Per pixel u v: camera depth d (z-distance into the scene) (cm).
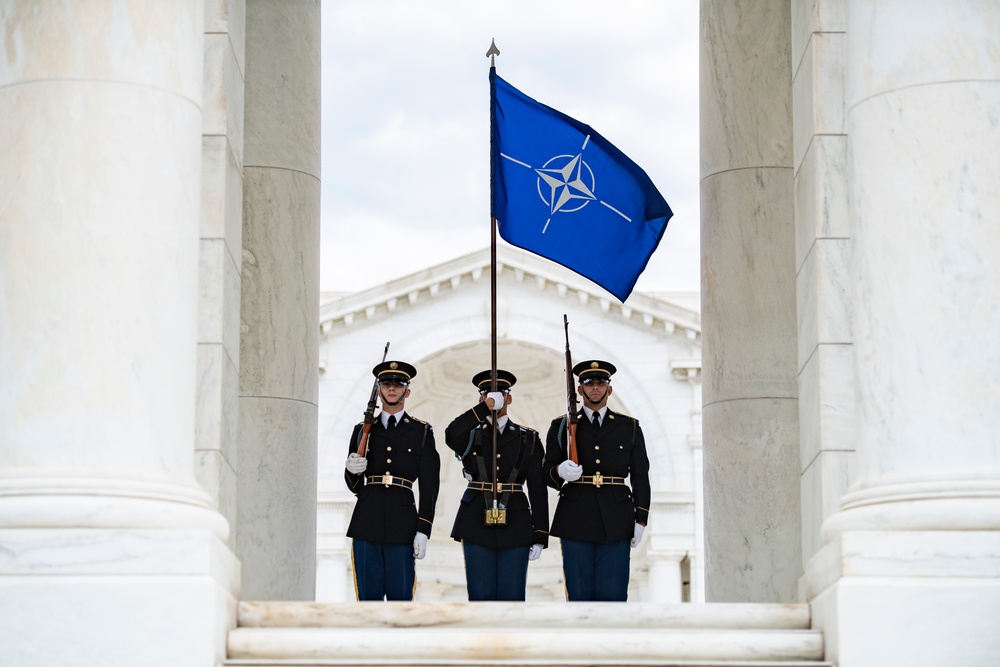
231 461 2062
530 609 1872
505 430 2277
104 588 1723
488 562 2238
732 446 2558
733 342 2589
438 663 1741
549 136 2378
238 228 2139
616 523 2228
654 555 5759
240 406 2530
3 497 1766
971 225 1866
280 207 2602
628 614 1875
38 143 1852
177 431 1850
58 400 1798
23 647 1711
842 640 1748
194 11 1955
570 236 2372
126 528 1758
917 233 1877
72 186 1841
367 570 2244
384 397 2294
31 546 1741
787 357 2570
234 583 1900
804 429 2080
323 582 5672
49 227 1833
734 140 2642
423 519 2247
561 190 2375
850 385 1984
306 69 2675
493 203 2262
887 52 1930
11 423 1798
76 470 1780
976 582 1752
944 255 1862
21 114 1862
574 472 2225
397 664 1741
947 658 1734
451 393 6191
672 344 5934
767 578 2505
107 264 1831
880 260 1895
